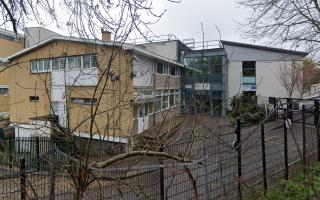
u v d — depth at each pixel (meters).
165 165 2.59
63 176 2.17
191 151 2.97
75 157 2.03
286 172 5.86
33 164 2.42
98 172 2.25
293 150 6.93
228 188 4.41
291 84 25.80
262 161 5.34
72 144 2.03
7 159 2.38
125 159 2.55
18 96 21.95
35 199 2.25
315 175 5.95
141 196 2.82
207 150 3.74
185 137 2.97
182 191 3.62
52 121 2.16
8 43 28.31
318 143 7.08
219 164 4.09
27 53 19.41
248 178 5.26
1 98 27.14
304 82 24.92
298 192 5.31
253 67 28.66
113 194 2.58
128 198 2.70
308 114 8.72
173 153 2.86
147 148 2.66
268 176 5.52
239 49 28.73
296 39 13.34
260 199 4.85
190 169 3.46
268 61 26.28
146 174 3.09
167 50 23.61
